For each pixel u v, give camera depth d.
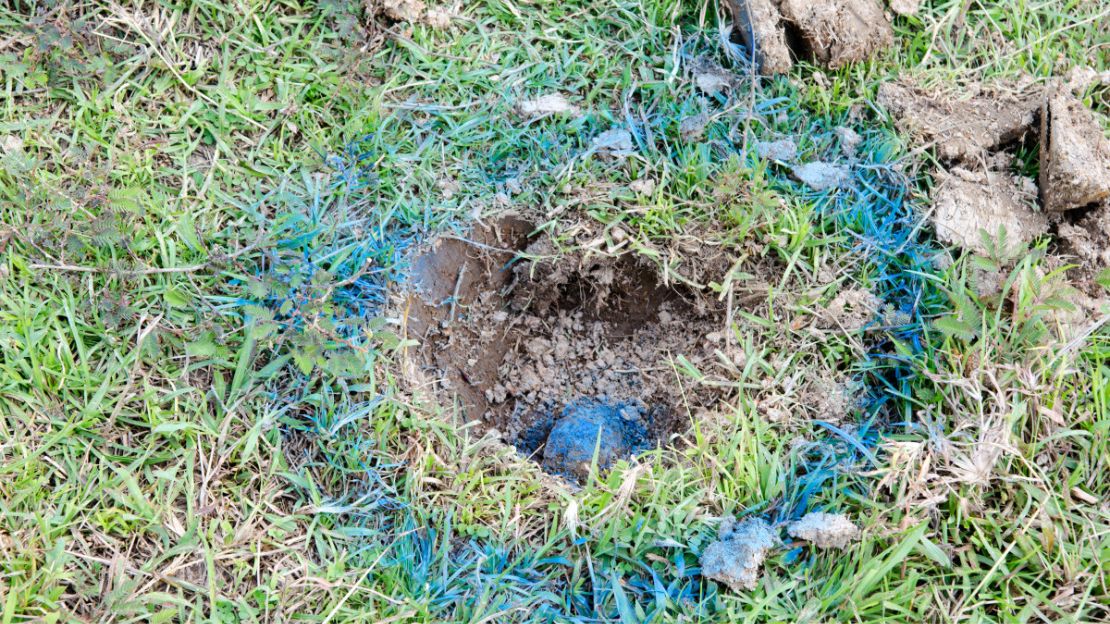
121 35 1.57
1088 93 1.61
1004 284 1.52
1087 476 1.47
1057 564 1.43
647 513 1.47
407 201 1.56
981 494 1.45
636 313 1.59
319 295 1.49
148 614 1.40
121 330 1.48
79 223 1.49
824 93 1.60
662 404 1.55
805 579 1.44
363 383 1.48
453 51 1.62
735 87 1.61
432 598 1.44
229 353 1.48
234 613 1.42
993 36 1.65
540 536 1.46
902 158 1.57
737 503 1.47
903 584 1.43
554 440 1.53
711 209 1.56
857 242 1.55
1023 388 1.47
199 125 1.56
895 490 1.46
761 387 1.51
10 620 1.38
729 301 1.53
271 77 1.58
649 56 1.63
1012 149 1.59
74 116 1.54
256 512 1.45
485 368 1.58
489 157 1.58
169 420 1.46
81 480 1.44
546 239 1.56
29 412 1.45
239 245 1.52
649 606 1.44
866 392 1.51
